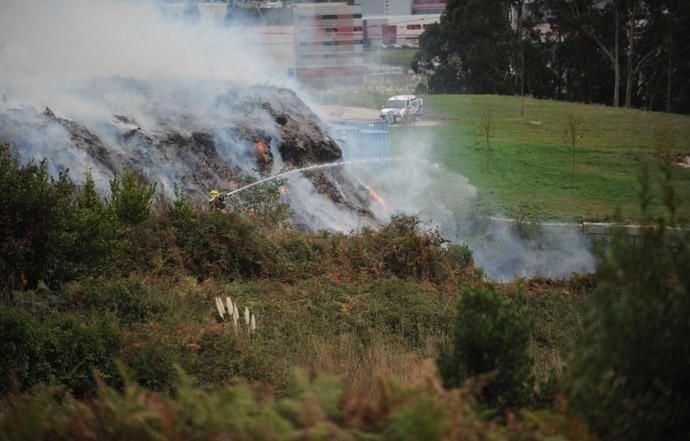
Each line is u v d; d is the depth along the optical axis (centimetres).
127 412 1041
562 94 16300
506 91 16200
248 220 3744
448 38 16425
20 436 1082
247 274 3494
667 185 1334
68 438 1073
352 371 2092
